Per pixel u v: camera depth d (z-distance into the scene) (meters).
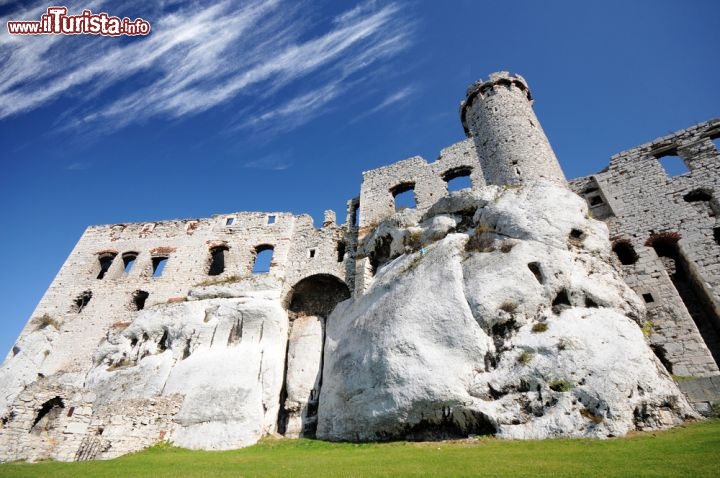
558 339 15.41
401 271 22.25
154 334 27.06
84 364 27.89
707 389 15.23
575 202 20.91
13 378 26.69
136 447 19.34
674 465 8.49
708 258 20.02
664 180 23.22
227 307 27.33
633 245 22.36
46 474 12.94
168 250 34.34
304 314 29.45
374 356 18.98
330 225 32.97
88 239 36.38
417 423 16.39
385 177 32.34
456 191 23.92
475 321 17.28
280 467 12.83
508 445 12.90
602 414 13.18
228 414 21.66
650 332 18.91
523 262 18.16
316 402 23.95
